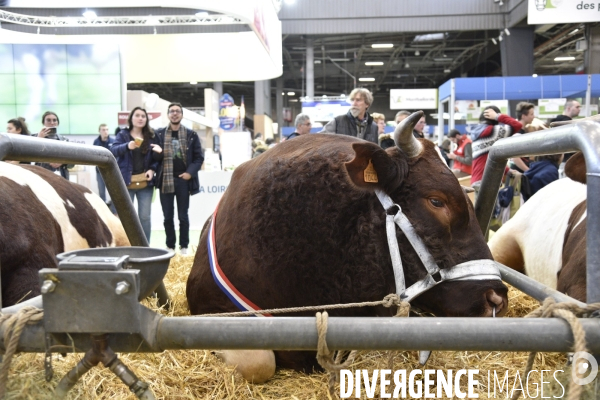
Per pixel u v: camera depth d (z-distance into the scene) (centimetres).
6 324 105
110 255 124
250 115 3638
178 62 1417
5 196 218
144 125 608
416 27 2048
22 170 267
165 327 108
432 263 202
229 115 1792
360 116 475
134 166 608
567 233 296
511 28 1962
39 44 1108
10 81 1107
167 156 612
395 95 2406
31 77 1113
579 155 197
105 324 101
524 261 352
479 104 1391
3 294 205
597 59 1762
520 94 1381
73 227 272
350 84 3634
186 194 626
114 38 1377
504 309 197
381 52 2769
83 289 101
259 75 1438
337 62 3023
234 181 262
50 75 1119
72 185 313
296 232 219
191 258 484
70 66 1123
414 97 2403
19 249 207
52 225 244
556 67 2805
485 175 221
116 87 1140
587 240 123
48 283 101
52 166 568
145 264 110
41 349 107
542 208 344
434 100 2405
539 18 1366
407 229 205
